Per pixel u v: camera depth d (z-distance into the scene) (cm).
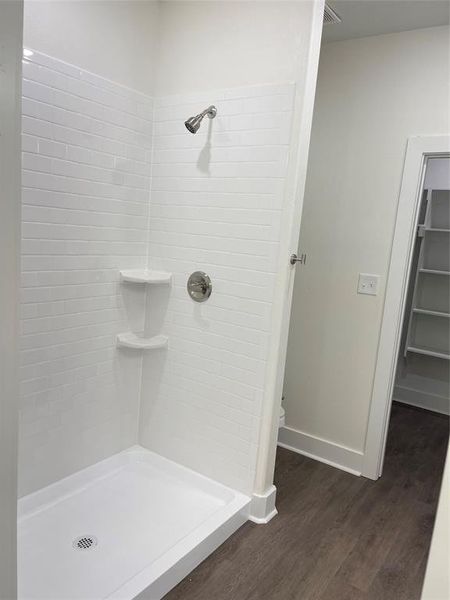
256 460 211
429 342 397
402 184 237
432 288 393
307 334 277
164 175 227
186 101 216
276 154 191
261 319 203
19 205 79
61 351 204
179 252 226
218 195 210
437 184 383
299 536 206
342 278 262
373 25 227
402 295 244
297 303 279
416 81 230
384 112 241
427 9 208
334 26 229
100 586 165
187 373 231
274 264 197
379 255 249
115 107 209
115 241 220
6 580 85
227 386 217
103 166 208
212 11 204
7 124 75
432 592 99
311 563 190
